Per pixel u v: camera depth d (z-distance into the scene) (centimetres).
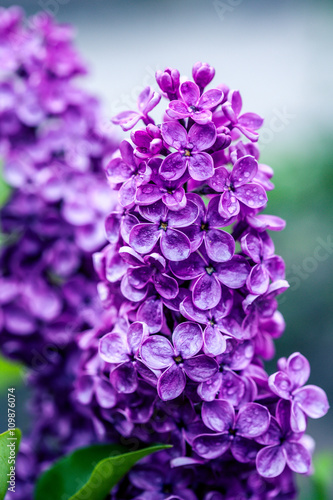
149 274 32
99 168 44
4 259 44
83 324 43
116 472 33
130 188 32
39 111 44
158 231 32
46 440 43
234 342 33
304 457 33
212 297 32
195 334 32
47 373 43
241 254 33
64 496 36
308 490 42
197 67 33
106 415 35
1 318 43
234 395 33
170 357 32
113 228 34
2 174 44
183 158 32
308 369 34
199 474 34
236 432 33
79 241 43
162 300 32
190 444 33
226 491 34
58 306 43
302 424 33
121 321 34
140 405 34
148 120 33
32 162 44
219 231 32
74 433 43
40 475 39
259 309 33
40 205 43
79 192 43
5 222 43
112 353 33
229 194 32
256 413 33
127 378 33
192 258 32
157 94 32
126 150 33
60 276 44
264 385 34
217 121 33
